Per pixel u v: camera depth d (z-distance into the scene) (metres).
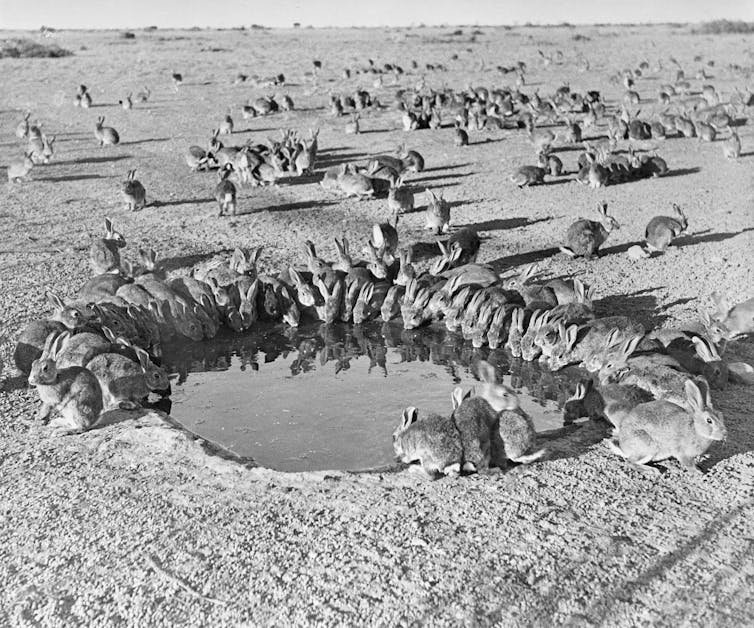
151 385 9.91
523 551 6.85
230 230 18.19
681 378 8.84
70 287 14.11
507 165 26.00
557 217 19.28
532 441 8.18
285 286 13.02
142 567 6.71
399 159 24.66
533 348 11.23
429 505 7.52
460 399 8.38
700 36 76.31
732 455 8.40
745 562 6.70
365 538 7.04
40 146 26.69
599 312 12.76
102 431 8.99
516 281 13.31
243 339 12.34
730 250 16.22
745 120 34.31
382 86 47.44
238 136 32.31
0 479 8.05
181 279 12.87
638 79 48.59
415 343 12.21
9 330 11.96
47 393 8.77
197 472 8.12
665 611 6.14
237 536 7.09
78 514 7.45
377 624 6.03
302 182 23.78
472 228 18.36
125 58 61.28
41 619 6.18
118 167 26.23
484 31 97.38
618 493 7.72
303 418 9.61
